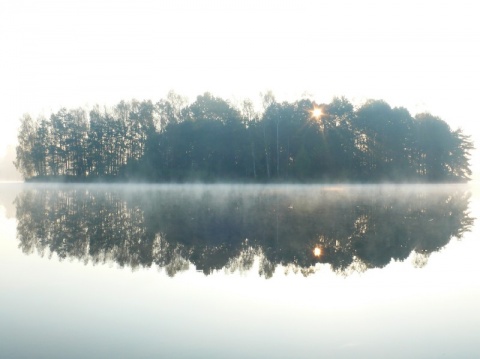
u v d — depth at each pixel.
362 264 10.31
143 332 6.08
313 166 67.12
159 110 75.50
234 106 73.88
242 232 15.23
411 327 6.27
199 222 18.16
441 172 74.38
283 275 9.25
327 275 9.23
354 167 70.50
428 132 72.25
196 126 70.38
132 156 77.19
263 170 70.25
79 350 5.47
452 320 6.54
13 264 10.28
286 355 5.35
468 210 24.20
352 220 18.77
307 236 14.42
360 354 5.39
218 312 6.88
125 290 8.11
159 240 13.68
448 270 9.67
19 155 78.88
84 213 22.34
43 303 7.36
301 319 6.59
